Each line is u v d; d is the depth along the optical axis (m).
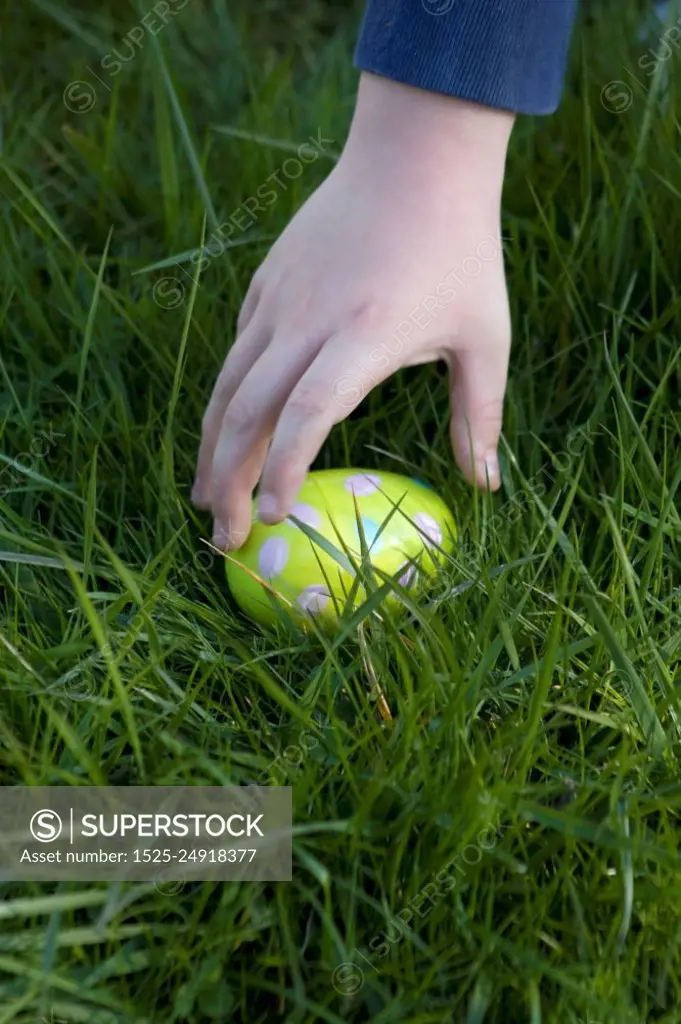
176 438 1.37
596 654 1.00
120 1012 0.84
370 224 1.07
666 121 1.56
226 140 1.85
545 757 0.98
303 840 0.88
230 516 1.11
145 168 1.82
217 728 1.01
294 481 1.04
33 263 1.58
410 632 1.03
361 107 1.11
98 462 1.33
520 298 1.48
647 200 1.54
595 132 1.55
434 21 1.03
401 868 0.91
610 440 1.33
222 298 1.56
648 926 0.86
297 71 2.12
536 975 0.83
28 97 1.98
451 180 1.08
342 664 1.10
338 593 1.08
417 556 1.06
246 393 1.07
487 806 0.83
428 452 1.28
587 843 0.91
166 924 0.89
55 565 0.99
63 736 0.90
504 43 1.05
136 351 1.46
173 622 1.12
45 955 0.80
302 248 1.10
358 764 0.96
